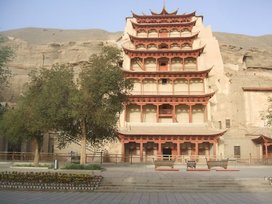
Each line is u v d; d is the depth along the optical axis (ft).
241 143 234.79
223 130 224.33
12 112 165.27
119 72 146.00
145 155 232.73
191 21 315.78
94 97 139.23
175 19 318.45
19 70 322.55
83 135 142.10
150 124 239.91
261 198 82.48
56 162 126.82
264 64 340.59
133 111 254.27
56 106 141.59
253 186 99.30
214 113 262.88
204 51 289.33
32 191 92.73
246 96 275.59
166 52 271.69
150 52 271.49
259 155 229.04
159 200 79.41
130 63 271.90
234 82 283.18
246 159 215.51
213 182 100.99
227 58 333.42
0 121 174.70
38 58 340.39
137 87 258.98
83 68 147.13
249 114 271.90
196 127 235.61
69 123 150.71
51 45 349.41
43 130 149.48
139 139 225.97
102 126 144.77
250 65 340.18
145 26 307.99
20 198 79.87
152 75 258.37
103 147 222.28
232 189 96.99
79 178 96.27
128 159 227.40
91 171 120.67
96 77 140.87
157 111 248.11
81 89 140.46
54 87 144.25
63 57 342.44
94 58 147.74
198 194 89.86
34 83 161.58
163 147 234.79
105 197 83.76
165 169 149.48
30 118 148.56
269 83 291.99
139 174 119.03
